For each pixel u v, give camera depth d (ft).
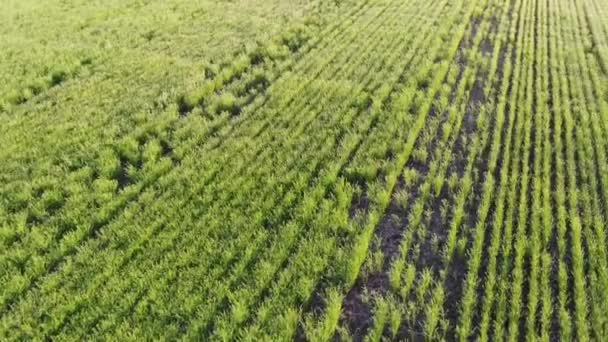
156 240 28.17
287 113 42.39
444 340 22.24
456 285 25.82
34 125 40.27
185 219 29.78
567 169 35.17
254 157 36.60
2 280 25.34
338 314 23.70
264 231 28.81
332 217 29.94
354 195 32.58
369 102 44.60
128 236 28.48
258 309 23.67
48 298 24.34
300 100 44.60
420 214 30.50
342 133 39.78
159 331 22.75
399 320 23.21
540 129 40.22
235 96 46.16
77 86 46.75
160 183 33.06
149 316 23.45
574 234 28.07
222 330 22.35
